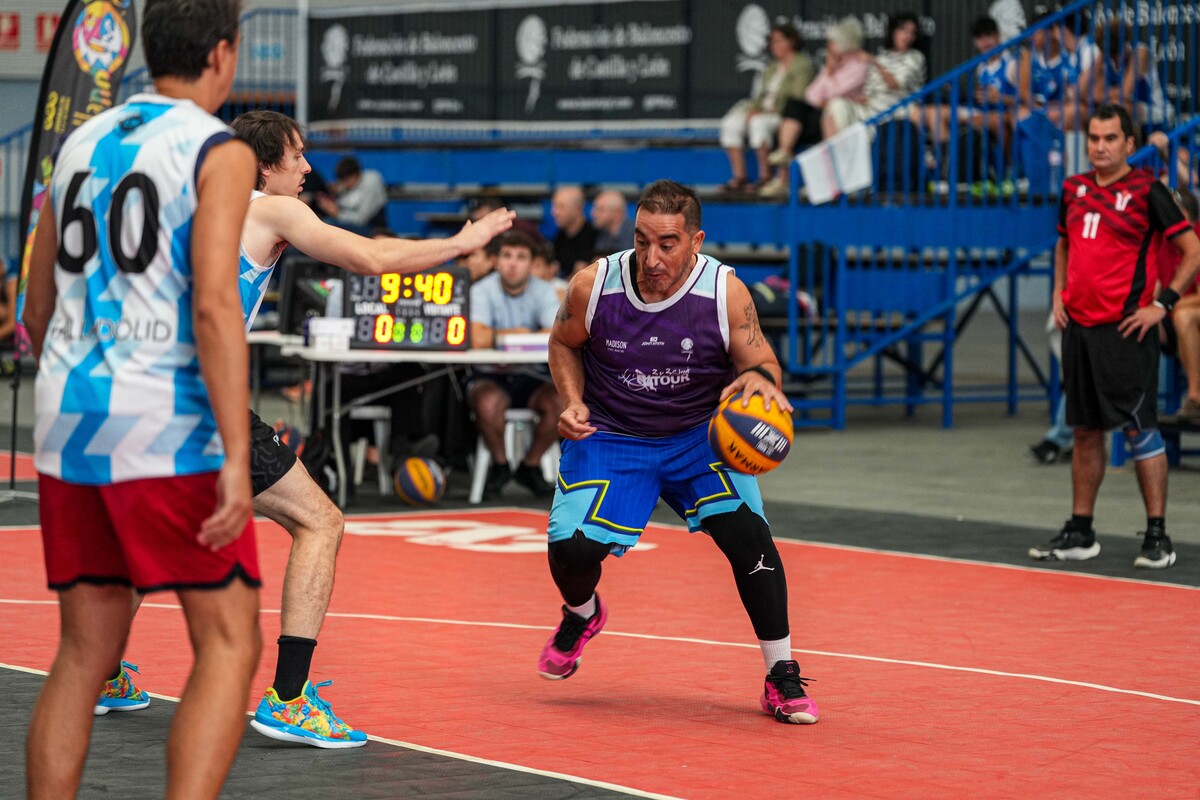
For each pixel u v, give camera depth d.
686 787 5.25
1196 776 5.46
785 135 18.34
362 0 25.75
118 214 4.08
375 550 10.16
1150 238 9.56
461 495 12.91
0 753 5.46
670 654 7.35
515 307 12.69
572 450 6.35
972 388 21.36
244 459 4.00
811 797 5.16
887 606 8.49
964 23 19.55
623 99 21.22
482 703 6.39
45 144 11.40
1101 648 7.55
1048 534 10.89
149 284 4.06
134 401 4.03
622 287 6.13
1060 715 6.30
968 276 17.80
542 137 21.81
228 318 3.98
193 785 4.01
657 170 20.42
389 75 23.02
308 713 5.67
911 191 18.12
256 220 5.49
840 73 18.34
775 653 6.22
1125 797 5.21
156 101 4.18
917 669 7.09
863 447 16.05
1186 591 9.00
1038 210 17.70
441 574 9.34
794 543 10.51
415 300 11.89
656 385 6.19
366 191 20.52
